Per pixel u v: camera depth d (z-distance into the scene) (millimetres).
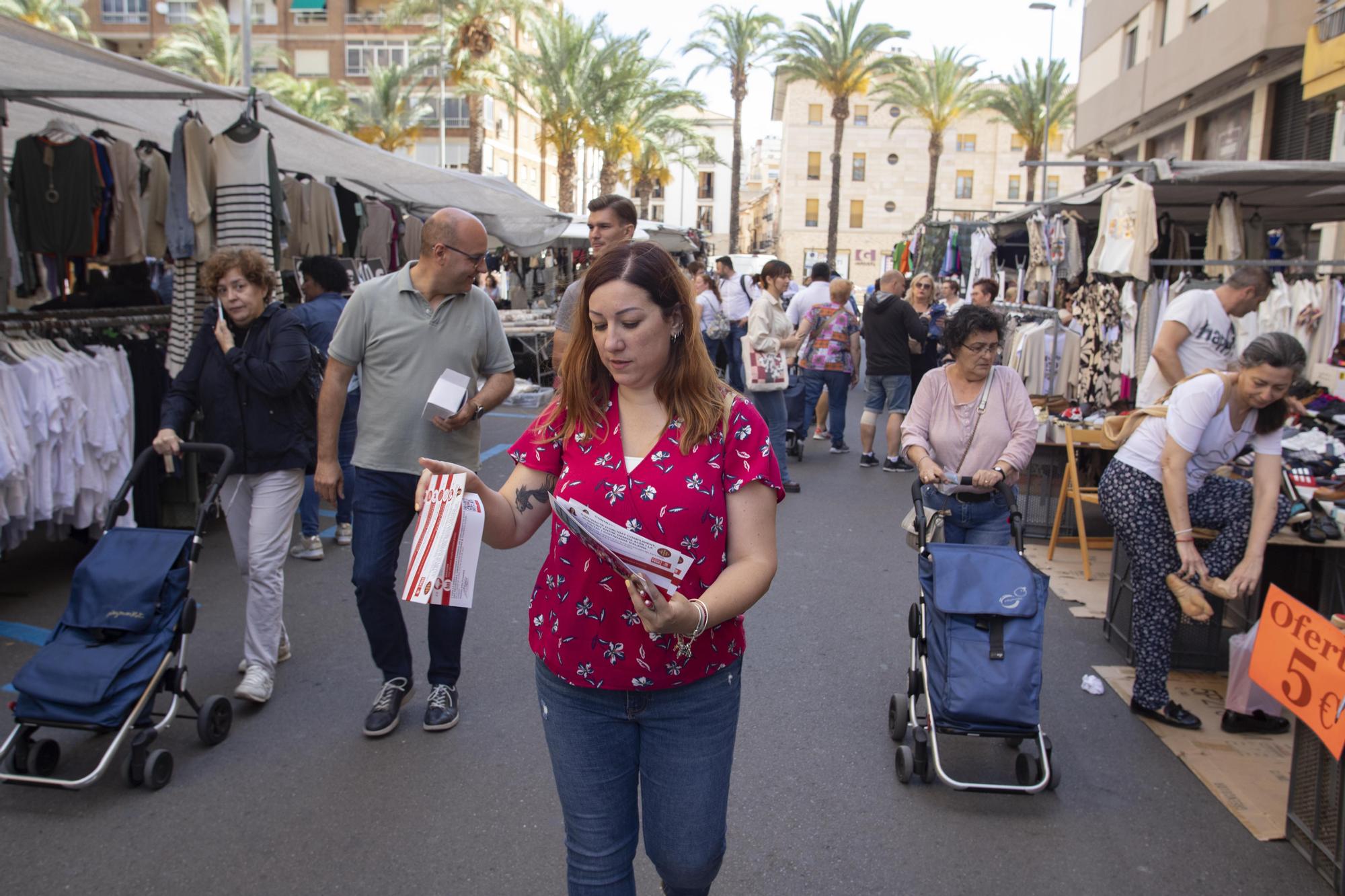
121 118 7863
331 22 50281
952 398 4395
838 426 10969
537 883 3070
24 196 6516
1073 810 3592
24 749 3555
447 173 10531
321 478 4031
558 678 2168
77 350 5840
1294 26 14477
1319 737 3121
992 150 62781
